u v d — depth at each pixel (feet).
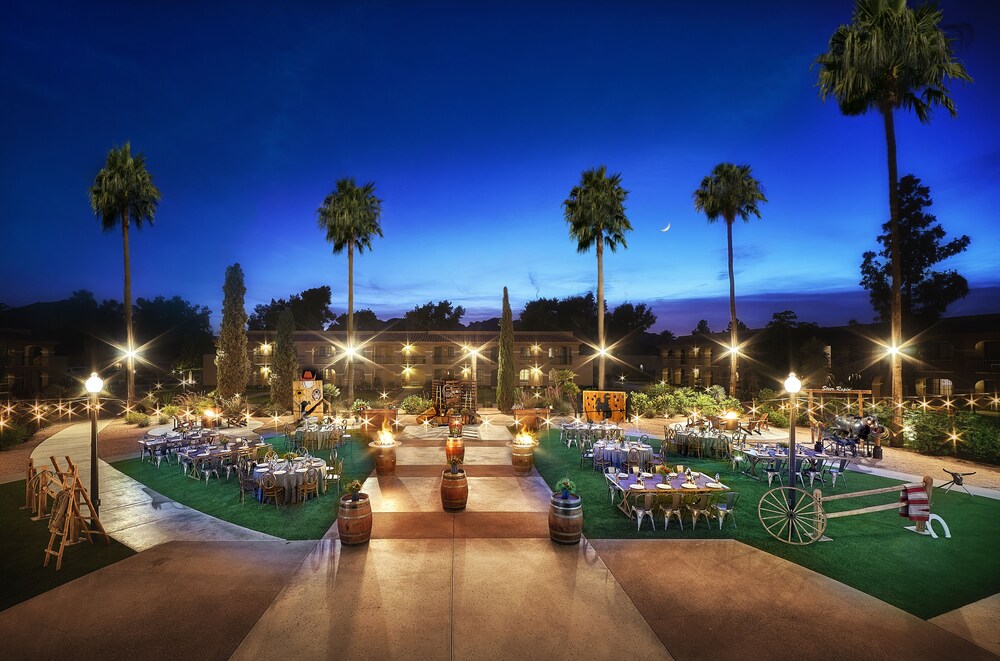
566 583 24.86
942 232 126.62
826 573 26.05
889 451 59.06
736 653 19.33
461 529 32.37
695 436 55.88
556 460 53.88
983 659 19.08
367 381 166.71
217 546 29.32
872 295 137.69
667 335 265.13
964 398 120.98
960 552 28.73
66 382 169.68
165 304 250.16
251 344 166.81
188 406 88.02
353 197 100.27
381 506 37.11
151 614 21.81
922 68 57.36
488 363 169.27
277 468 38.45
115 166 88.48
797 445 49.62
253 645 19.60
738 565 26.99
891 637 20.43
